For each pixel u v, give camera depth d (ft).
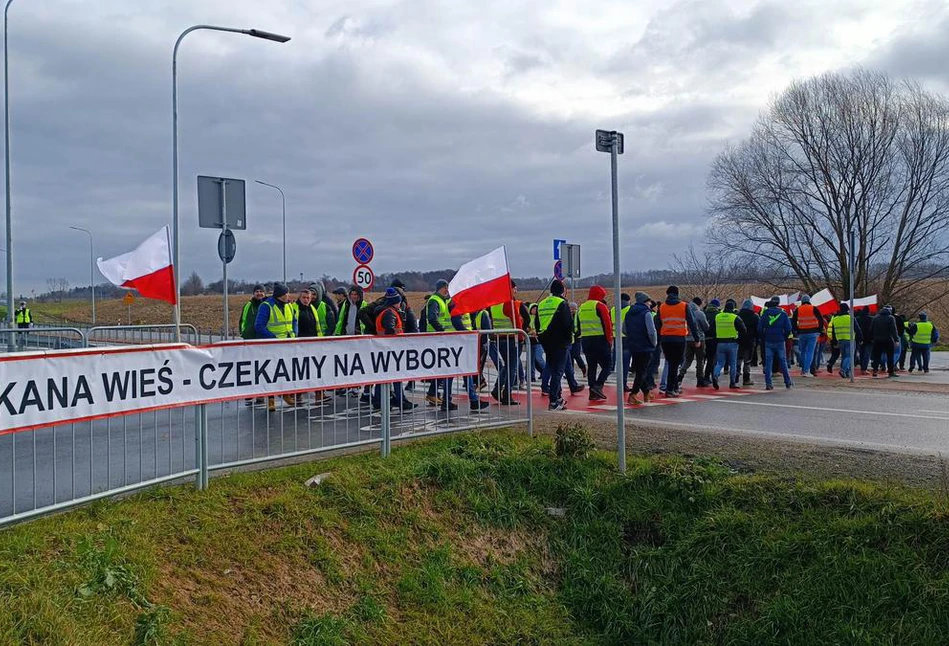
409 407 26.58
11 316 72.33
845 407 40.09
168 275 40.34
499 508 21.48
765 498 20.06
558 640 18.35
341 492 20.08
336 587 17.33
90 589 14.24
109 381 17.66
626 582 19.71
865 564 17.11
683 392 47.93
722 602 18.17
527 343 28.02
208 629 14.82
